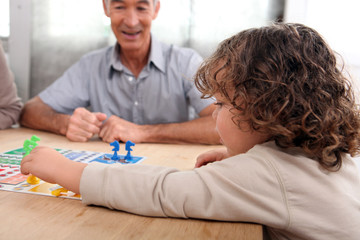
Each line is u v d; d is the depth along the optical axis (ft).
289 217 1.65
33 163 2.05
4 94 4.45
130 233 1.59
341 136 1.98
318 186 1.73
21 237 1.51
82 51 6.26
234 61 2.04
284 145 1.88
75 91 5.22
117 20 4.65
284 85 1.88
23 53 6.35
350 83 2.17
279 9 5.62
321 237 1.66
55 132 4.32
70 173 1.94
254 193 1.68
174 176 1.82
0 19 6.42
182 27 5.91
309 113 1.85
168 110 5.04
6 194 2.01
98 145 3.69
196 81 2.39
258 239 1.57
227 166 1.78
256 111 1.91
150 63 4.98
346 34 5.43
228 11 5.74
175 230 1.63
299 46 1.98
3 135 3.99
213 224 1.70
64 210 1.82
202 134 3.99
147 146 3.79
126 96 5.12
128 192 1.79
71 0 6.14
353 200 1.79
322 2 5.45
